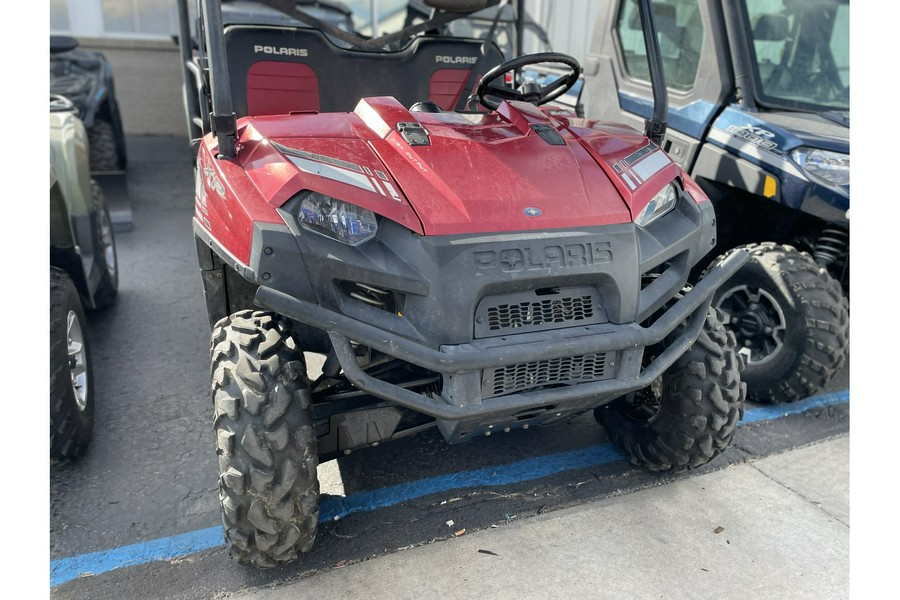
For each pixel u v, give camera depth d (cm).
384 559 204
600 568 202
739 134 316
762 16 334
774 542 215
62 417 231
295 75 276
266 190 178
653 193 212
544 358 179
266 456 174
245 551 187
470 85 308
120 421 275
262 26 267
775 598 193
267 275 170
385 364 202
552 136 224
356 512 224
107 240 379
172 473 245
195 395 296
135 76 864
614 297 193
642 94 387
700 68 344
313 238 172
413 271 175
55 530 214
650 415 250
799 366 282
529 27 443
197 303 392
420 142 203
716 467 254
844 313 278
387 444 265
